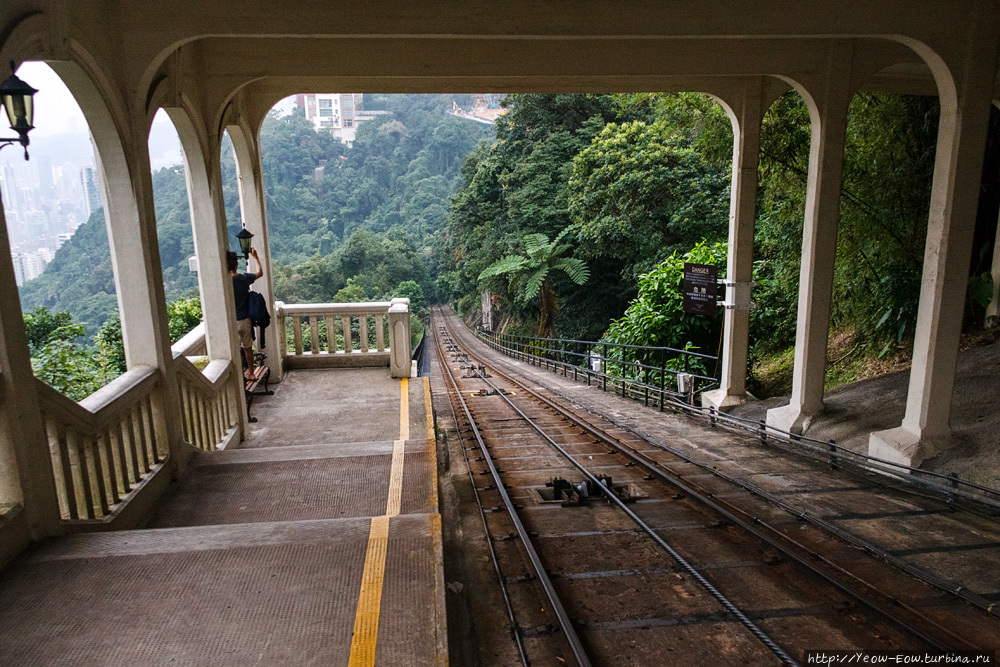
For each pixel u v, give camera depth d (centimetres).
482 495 593
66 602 259
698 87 829
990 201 952
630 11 512
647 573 417
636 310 1280
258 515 396
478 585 404
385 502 407
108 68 403
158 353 443
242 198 827
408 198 10288
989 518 495
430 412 729
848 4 527
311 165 10738
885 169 998
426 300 7438
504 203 2969
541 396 1238
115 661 224
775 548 443
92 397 375
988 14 539
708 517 521
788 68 698
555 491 586
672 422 938
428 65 654
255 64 617
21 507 299
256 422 698
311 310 940
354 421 698
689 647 331
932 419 602
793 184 1115
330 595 263
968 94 552
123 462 388
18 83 302
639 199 1662
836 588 388
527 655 326
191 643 233
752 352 1313
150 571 282
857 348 1057
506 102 3002
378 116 12812
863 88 834
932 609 364
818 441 669
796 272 1143
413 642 234
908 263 970
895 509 525
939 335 587
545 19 505
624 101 2342
